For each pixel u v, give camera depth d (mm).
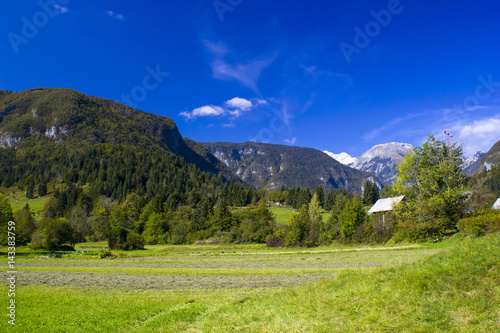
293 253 48312
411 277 10867
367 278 12688
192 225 93688
